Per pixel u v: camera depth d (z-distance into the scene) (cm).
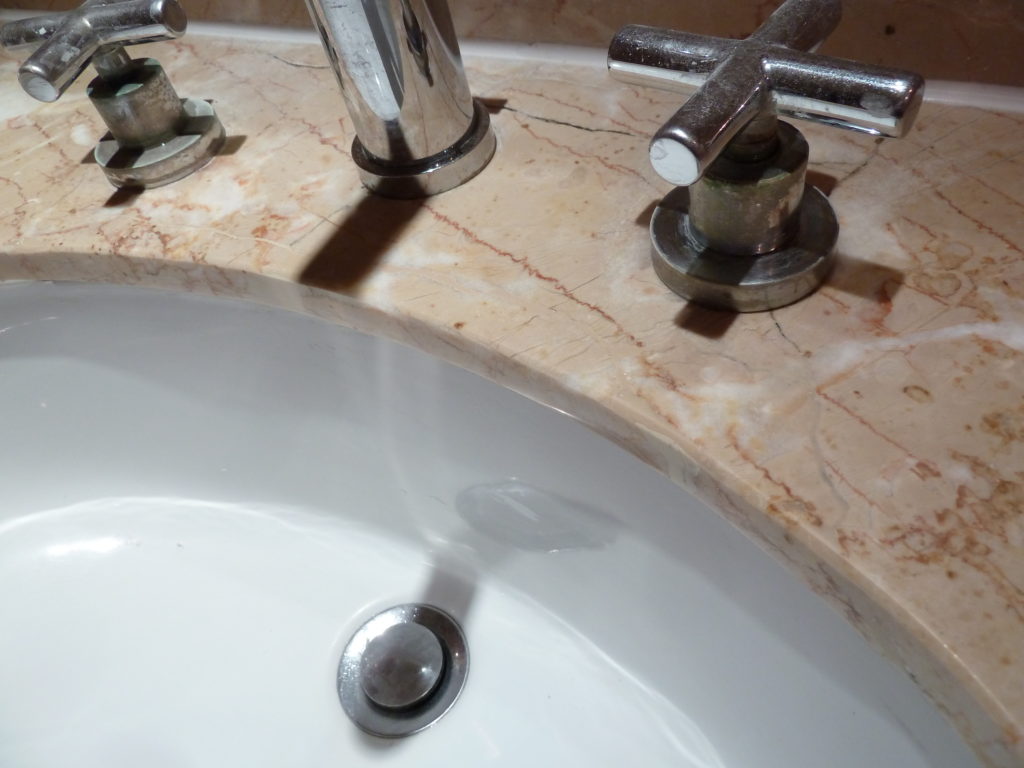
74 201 52
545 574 51
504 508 50
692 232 39
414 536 56
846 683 35
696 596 42
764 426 34
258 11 62
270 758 50
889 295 37
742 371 36
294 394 52
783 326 37
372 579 55
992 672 27
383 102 43
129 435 59
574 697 48
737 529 35
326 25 41
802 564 32
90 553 59
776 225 37
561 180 46
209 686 52
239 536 58
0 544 60
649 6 49
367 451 53
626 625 48
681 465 35
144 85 50
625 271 41
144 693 53
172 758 50
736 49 33
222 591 56
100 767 50
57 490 61
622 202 44
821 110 31
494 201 46
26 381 57
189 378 54
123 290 51
